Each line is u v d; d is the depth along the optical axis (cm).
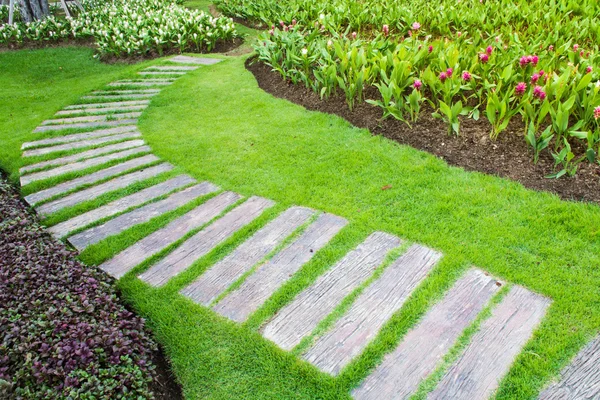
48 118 553
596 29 556
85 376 192
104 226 332
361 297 253
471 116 417
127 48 821
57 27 973
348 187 356
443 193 337
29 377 190
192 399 212
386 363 216
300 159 404
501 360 213
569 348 217
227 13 1099
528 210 310
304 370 216
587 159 349
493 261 270
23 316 221
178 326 246
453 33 685
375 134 435
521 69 420
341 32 766
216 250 297
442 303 246
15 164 433
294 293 259
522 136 389
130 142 465
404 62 426
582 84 353
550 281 254
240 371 221
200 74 688
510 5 685
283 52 650
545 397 197
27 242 287
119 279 280
